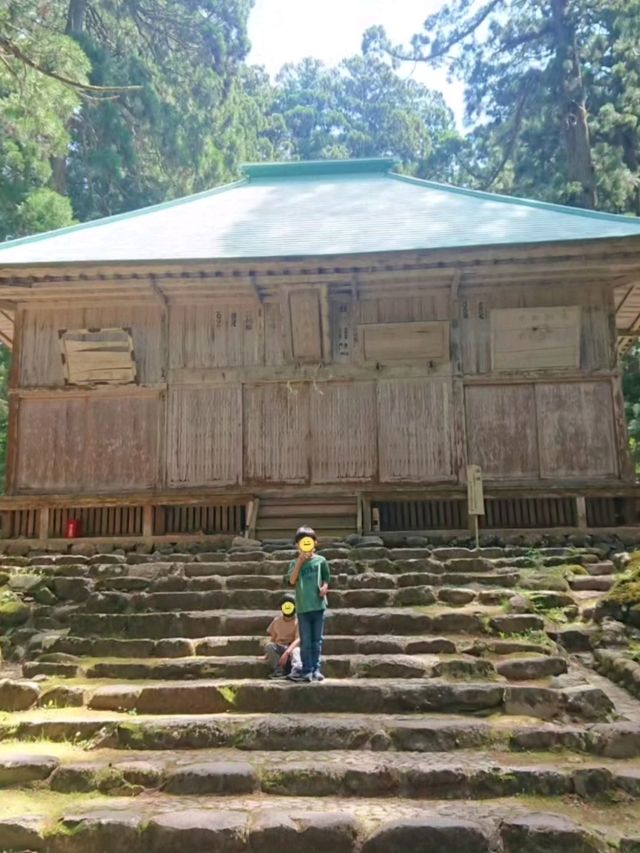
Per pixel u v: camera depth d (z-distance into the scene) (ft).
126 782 16.33
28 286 43.62
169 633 25.48
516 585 28.58
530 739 17.66
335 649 23.32
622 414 42.83
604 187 89.30
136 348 45.65
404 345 44.14
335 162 66.54
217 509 43.86
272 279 42.80
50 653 24.53
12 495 44.55
